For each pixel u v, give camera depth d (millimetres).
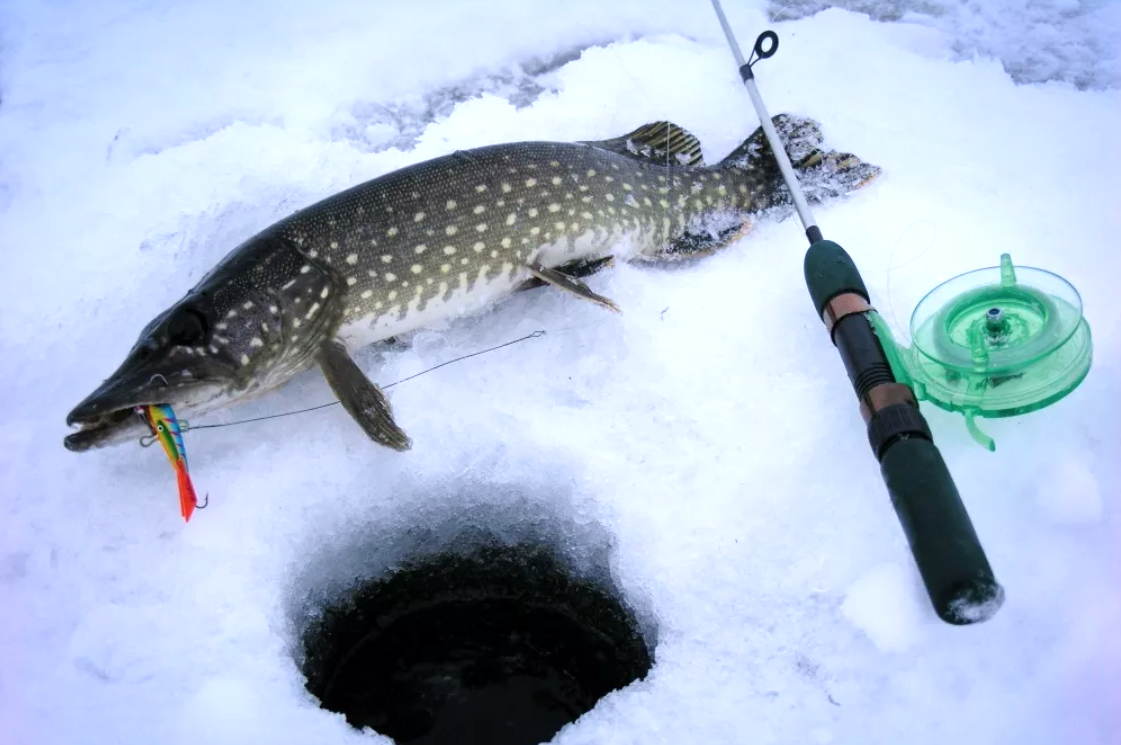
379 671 468
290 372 483
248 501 450
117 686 393
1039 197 529
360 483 461
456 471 464
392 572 470
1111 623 363
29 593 428
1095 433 409
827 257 446
